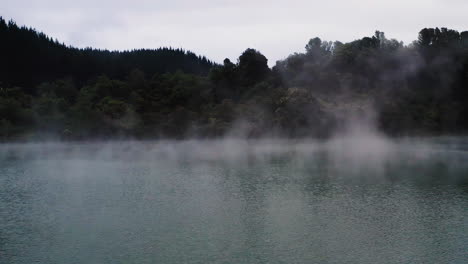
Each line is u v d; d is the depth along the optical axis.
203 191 53.34
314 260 29.72
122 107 160.38
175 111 166.62
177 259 30.30
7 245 33.44
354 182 58.31
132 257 30.73
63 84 188.75
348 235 34.75
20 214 42.56
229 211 42.94
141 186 57.38
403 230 35.81
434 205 44.00
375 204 44.91
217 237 34.84
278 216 40.81
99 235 35.66
